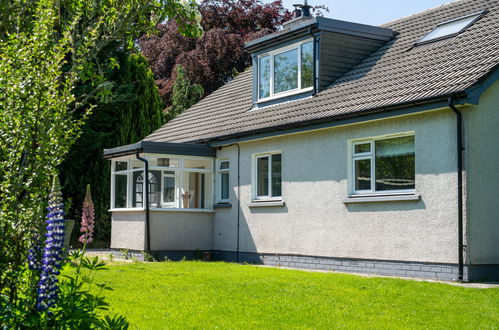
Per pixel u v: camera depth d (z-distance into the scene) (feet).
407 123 41.91
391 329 25.12
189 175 60.49
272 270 45.03
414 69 46.73
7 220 17.29
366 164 45.34
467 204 37.91
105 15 29.96
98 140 78.95
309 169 49.96
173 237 58.59
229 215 59.06
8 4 25.73
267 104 61.36
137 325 25.50
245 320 26.81
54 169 18.19
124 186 61.62
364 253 44.60
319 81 54.95
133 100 81.82
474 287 35.24
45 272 16.49
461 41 46.98
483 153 38.96
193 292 33.78
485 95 39.32
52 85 18.39
